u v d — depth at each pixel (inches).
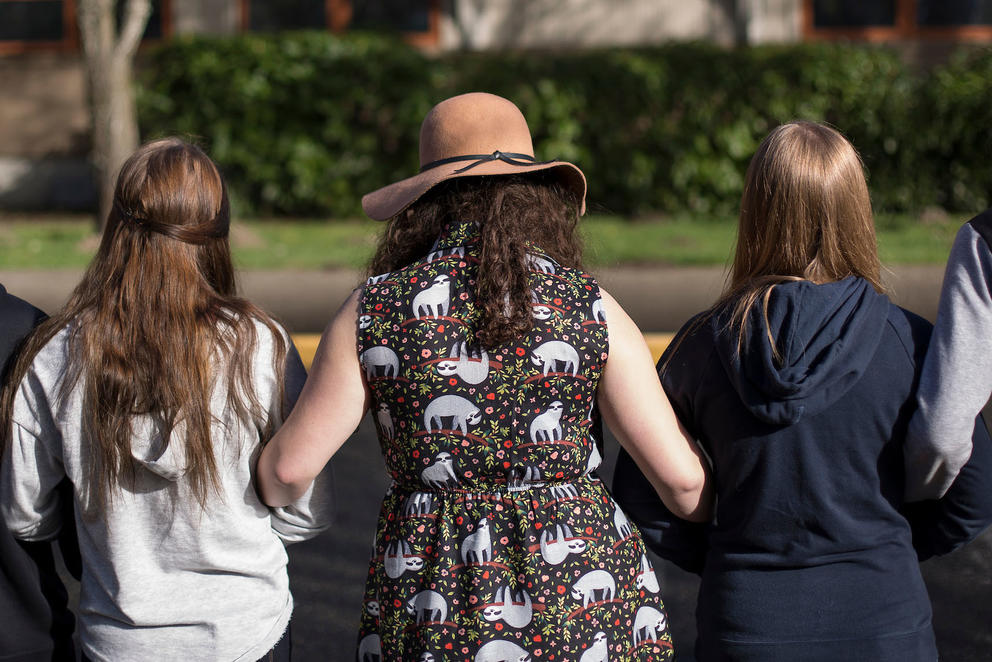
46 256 465.4
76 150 683.4
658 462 86.4
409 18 678.5
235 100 574.6
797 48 577.0
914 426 85.8
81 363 86.5
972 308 86.7
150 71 586.2
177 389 84.8
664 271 422.9
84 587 90.0
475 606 80.9
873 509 87.0
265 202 593.9
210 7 674.8
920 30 668.7
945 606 169.6
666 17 668.7
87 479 87.8
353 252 467.5
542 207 86.2
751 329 87.4
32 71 687.1
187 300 87.5
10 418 89.2
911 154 565.6
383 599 84.3
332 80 575.2
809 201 88.9
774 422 85.3
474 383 81.6
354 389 83.7
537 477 83.2
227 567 88.9
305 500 92.7
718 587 89.6
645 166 577.3
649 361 86.0
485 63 587.2
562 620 81.6
